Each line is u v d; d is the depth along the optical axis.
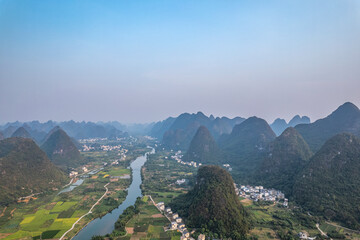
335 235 163.62
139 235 171.38
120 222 187.88
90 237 173.62
